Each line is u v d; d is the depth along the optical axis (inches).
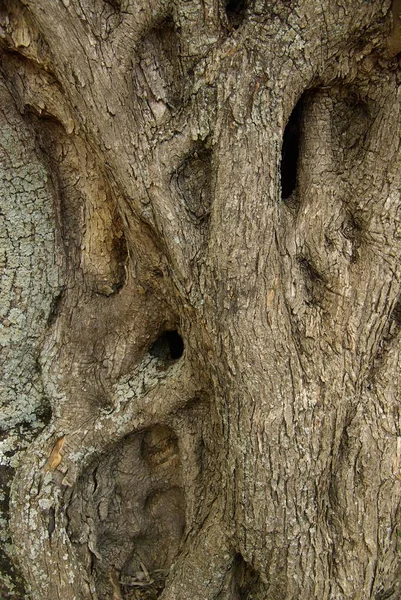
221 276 106.6
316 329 111.3
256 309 107.3
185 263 109.3
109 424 126.6
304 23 102.1
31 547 123.0
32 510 124.2
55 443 128.5
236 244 105.4
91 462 129.9
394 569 122.1
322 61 105.2
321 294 113.0
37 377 136.9
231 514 116.0
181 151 107.2
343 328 111.7
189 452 126.2
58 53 106.0
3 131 124.1
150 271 120.9
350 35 103.6
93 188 127.5
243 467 111.3
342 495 114.0
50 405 136.1
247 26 103.4
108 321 132.0
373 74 108.6
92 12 105.0
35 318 134.2
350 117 115.3
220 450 117.6
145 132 108.3
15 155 126.2
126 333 130.7
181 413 125.5
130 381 130.0
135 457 134.5
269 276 107.6
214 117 104.4
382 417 114.4
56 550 124.3
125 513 137.6
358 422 113.0
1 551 127.9
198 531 124.3
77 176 128.7
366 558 114.5
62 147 126.8
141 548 140.8
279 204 108.5
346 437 113.8
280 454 109.7
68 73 107.0
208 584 121.1
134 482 136.2
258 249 106.2
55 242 132.8
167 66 110.4
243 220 105.0
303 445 110.0
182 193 110.0
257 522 113.0
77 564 126.6
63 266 133.8
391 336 118.1
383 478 114.2
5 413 135.0
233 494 114.4
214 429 120.8
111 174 112.0
